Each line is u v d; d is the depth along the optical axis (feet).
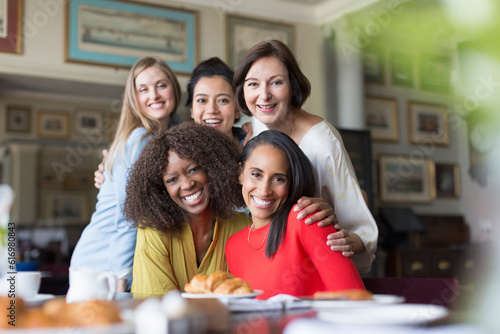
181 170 4.19
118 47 13.52
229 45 14.70
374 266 15.76
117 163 5.64
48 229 15.80
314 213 4.00
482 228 18.63
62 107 16.35
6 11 12.50
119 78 13.57
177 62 14.07
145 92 6.33
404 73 18.75
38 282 3.19
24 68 12.55
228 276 3.08
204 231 4.46
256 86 5.09
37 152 16.02
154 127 6.28
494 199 18.69
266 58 5.04
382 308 2.31
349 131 15.23
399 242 16.30
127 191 4.33
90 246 5.64
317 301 2.62
